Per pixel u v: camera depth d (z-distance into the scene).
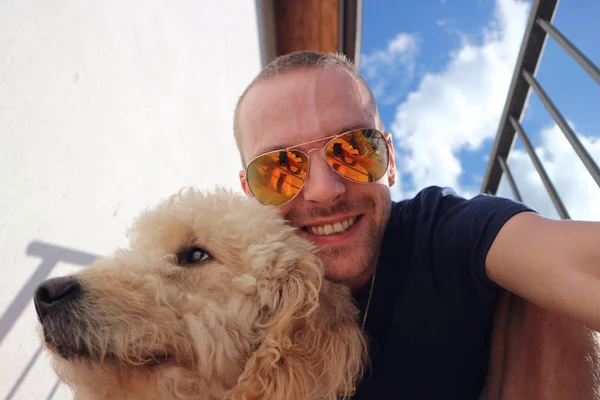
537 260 0.26
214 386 0.29
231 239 0.33
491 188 0.76
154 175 0.62
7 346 0.33
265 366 0.29
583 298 0.23
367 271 0.38
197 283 0.31
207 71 0.85
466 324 0.35
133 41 0.59
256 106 0.40
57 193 0.41
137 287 0.29
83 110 0.46
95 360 0.27
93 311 0.27
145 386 0.27
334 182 0.36
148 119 0.62
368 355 0.34
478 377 0.38
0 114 0.35
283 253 0.33
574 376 0.29
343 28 1.06
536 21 0.57
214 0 0.90
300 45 1.18
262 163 0.38
